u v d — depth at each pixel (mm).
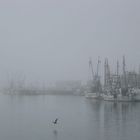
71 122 100438
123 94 197250
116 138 74062
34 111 137750
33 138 75250
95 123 97438
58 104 183125
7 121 103438
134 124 94688
